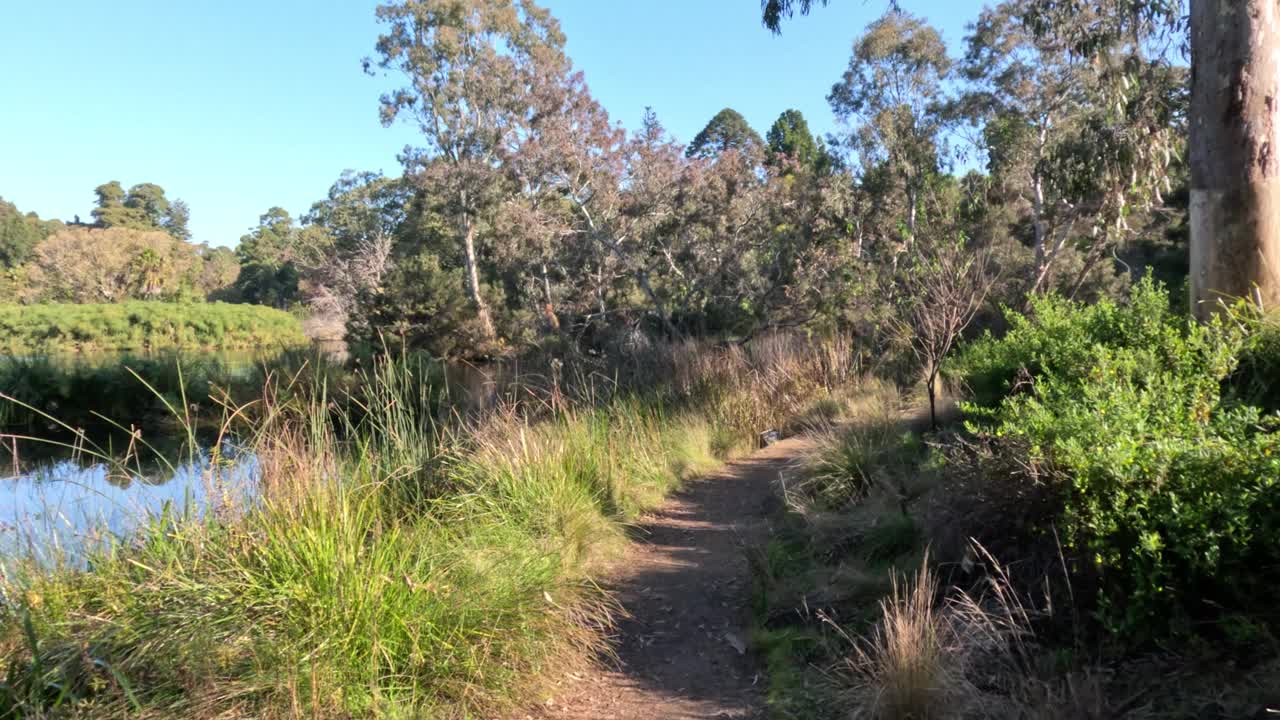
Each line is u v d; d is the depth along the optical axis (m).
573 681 3.86
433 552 4.31
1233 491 3.02
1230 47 6.15
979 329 13.68
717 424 9.82
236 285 76.12
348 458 5.42
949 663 3.24
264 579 3.59
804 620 4.29
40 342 41.97
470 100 35.28
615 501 6.57
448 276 34.47
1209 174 6.33
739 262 19.80
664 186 22.23
